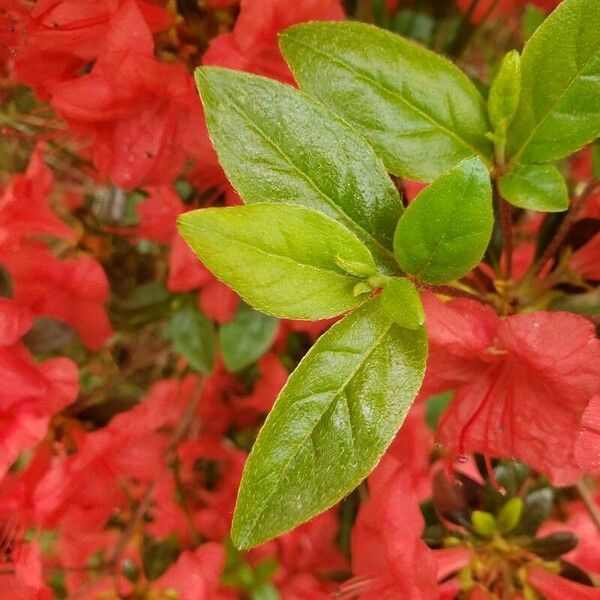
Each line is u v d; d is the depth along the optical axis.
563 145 0.14
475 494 0.20
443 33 0.27
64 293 0.22
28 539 0.23
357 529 0.19
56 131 0.24
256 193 0.13
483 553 0.19
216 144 0.13
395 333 0.13
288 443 0.13
